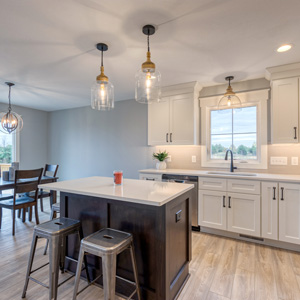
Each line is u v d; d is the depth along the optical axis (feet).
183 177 10.11
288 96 8.61
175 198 5.46
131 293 5.33
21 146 16.05
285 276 6.45
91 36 6.36
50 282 5.06
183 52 7.39
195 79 10.23
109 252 4.36
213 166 11.27
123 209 5.59
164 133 11.60
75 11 5.20
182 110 11.10
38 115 17.35
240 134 10.77
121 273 5.60
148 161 13.41
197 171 10.93
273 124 8.89
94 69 8.96
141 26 5.84
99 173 15.43
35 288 5.86
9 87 11.46
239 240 9.05
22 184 9.78
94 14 5.32
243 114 10.69
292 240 7.89
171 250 5.29
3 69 8.97
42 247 8.31
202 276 6.44
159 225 4.93
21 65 8.55
